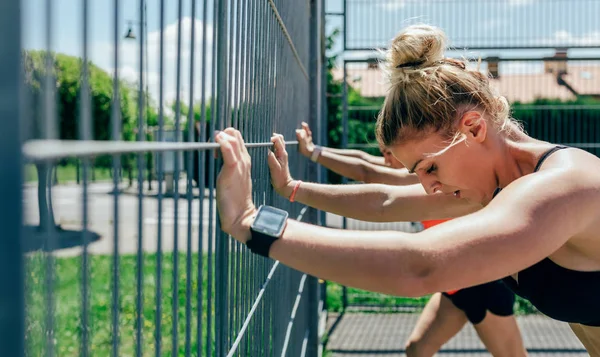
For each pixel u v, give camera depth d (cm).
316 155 345
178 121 108
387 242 124
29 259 65
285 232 128
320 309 612
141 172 88
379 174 339
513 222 126
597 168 146
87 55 66
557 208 131
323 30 627
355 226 1136
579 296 164
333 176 1023
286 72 286
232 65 158
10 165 51
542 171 141
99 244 201
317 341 475
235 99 162
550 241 128
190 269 122
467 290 369
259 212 130
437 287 123
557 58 791
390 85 164
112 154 73
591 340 190
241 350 181
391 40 166
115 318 80
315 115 480
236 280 175
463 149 156
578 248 156
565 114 1027
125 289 399
